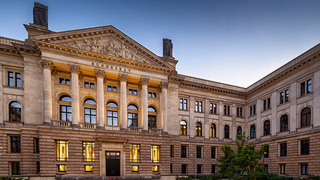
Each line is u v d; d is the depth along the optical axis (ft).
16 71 115.55
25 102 112.16
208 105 164.14
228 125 170.19
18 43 116.16
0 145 106.11
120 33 128.36
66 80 125.59
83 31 118.83
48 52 112.37
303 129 119.44
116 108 133.69
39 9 120.57
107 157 118.93
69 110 124.06
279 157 132.87
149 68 136.26
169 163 132.36
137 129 133.08
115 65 127.24
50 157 105.70
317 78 113.29
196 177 139.03
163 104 139.13
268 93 150.71
